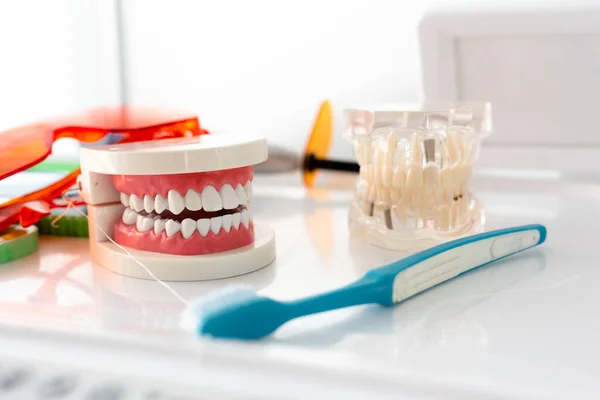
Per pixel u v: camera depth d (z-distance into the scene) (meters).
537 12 0.66
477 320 0.36
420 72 0.72
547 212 0.61
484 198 0.67
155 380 0.27
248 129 0.89
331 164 0.77
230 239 0.46
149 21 0.92
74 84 0.97
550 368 0.29
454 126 0.48
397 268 0.38
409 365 0.30
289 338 0.33
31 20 0.98
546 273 0.44
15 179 0.65
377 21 0.81
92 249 0.49
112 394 0.27
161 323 0.35
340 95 0.84
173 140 0.51
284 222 0.60
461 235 0.49
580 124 0.70
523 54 0.70
